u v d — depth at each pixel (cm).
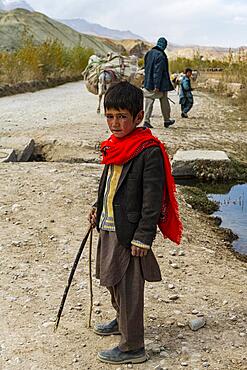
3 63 2670
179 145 1205
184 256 613
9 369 401
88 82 1783
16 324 460
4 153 1070
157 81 1348
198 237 698
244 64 2630
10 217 702
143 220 372
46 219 698
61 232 661
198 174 1055
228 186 1025
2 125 1454
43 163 1002
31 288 522
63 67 3575
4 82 2547
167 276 557
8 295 508
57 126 1416
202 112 1792
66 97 2352
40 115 1677
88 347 428
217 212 859
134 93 369
